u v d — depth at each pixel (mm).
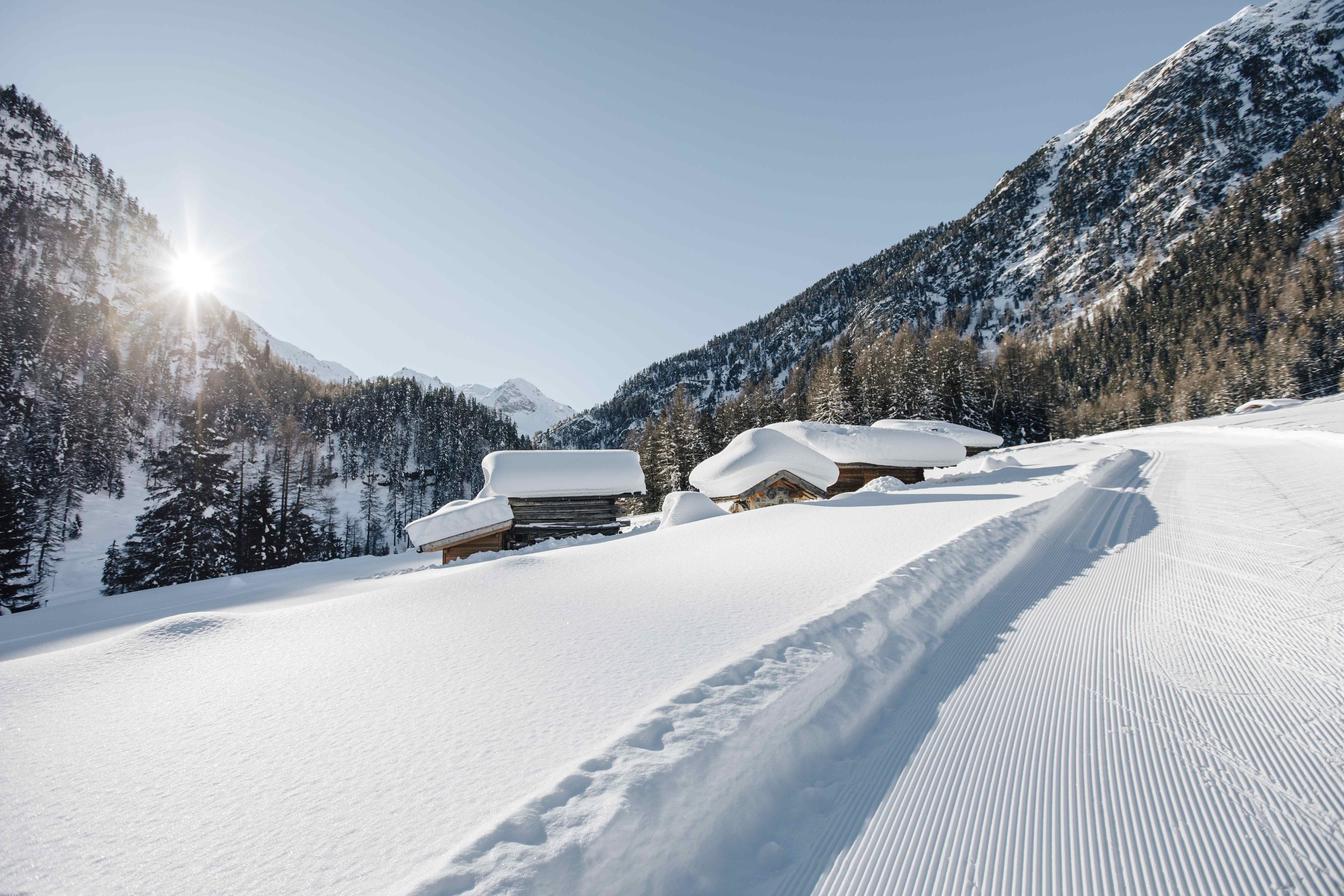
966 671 4473
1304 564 6746
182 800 2748
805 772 3213
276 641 5289
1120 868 2430
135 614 11391
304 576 15961
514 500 20219
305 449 86000
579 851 2199
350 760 3072
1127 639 4957
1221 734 3439
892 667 4406
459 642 5023
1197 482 14242
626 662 4309
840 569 6801
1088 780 3062
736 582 6617
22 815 2656
